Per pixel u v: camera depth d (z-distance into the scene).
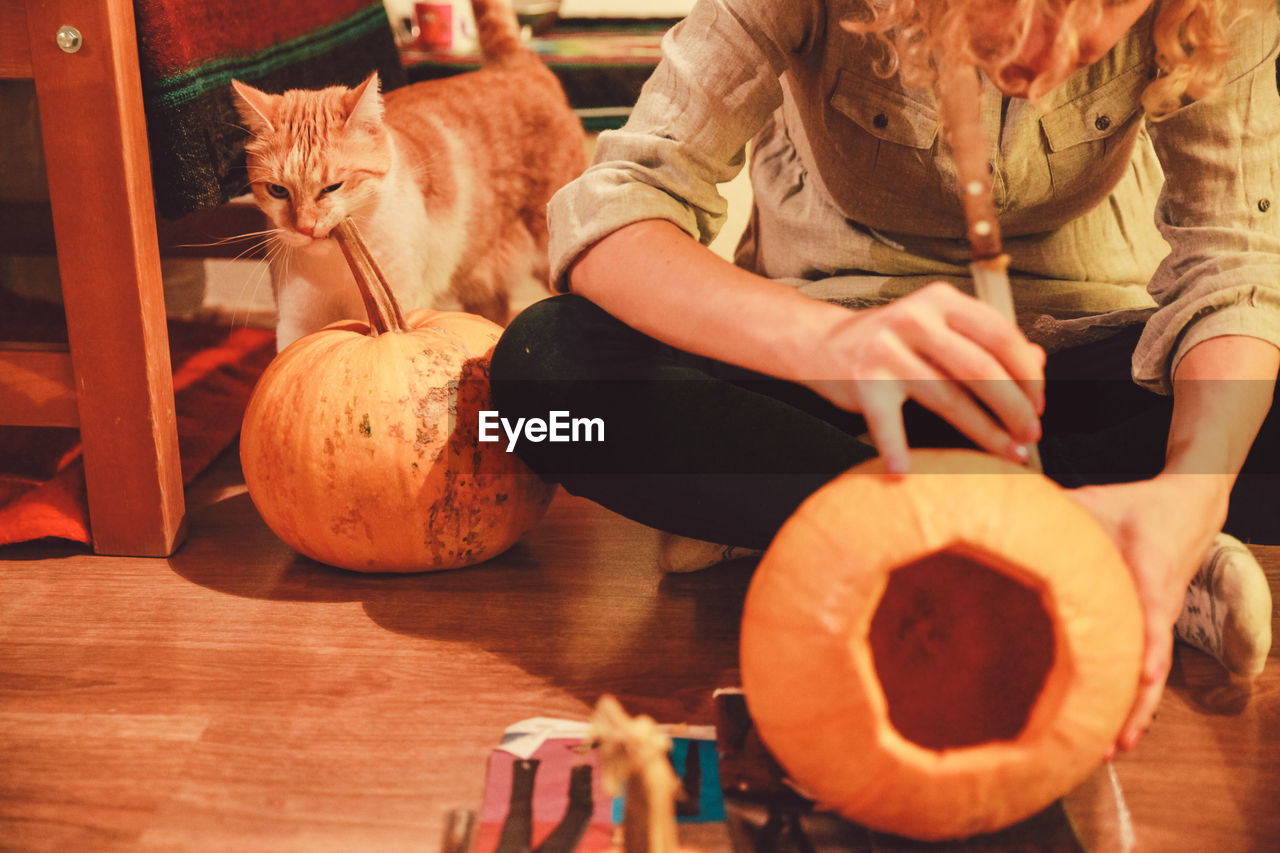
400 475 1.11
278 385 1.15
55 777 0.84
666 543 1.22
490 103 1.86
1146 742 0.90
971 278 1.16
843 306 1.17
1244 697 0.97
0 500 1.36
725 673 1.01
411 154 1.64
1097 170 1.09
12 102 1.68
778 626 0.67
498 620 1.11
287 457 1.12
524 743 0.87
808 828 0.77
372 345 1.14
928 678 0.73
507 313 1.94
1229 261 0.93
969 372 0.67
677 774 0.82
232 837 0.78
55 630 1.08
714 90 0.95
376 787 0.83
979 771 0.64
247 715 0.93
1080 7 0.68
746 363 0.80
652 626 1.10
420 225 1.61
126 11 1.11
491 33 2.03
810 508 0.70
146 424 1.21
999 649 0.72
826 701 0.65
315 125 1.44
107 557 1.25
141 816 0.80
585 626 1.10
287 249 1.51
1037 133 1.05
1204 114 0.96
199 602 1.14
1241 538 1.08
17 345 1.21
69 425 1.22
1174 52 0.92
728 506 0.96
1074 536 0.66
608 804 0.79
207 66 1.29
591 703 0.96
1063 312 1.20
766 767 0.83
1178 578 0.76
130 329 1.17
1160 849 0.77
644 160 0.95
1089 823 0.79
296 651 1.04
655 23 2.37
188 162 1.23
